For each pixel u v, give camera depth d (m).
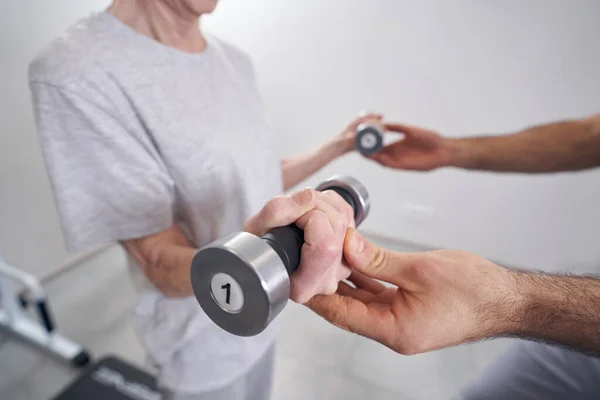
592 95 1.55
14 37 1.51
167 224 0.57
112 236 0.55
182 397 0.70
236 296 0.30
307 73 2.02
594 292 0.40
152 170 0.53
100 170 0.50
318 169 1.12
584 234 1.78
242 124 0.67
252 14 1.99
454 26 1.67
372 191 2.16
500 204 1.91
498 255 2.02
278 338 1.59
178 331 0.62
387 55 1.83
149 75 0.53
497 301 0.38
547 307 0.38
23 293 1.51
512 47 1.61
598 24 1.45
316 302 0.42
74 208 0.51
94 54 0.49
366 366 1.49
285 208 0.34
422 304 0.38
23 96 1.58
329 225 0.33
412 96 1.87
